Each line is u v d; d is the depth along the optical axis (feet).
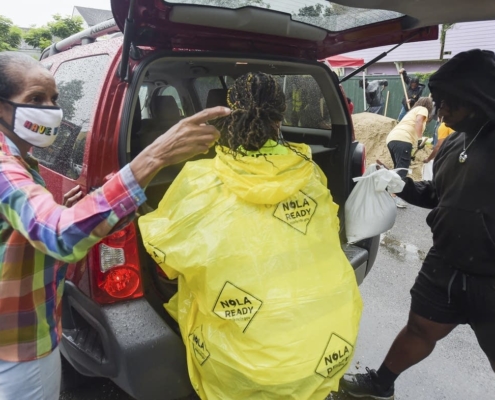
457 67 5.81
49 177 7.63
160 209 5.60
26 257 4.18
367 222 7.05
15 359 4.40
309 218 5.36
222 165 5.28
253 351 4.84
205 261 4.90
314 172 5.97
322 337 4.94
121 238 5.83
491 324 6.24
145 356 5.69
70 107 7.61
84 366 6.44
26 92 4.09
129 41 5.72
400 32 8.17
